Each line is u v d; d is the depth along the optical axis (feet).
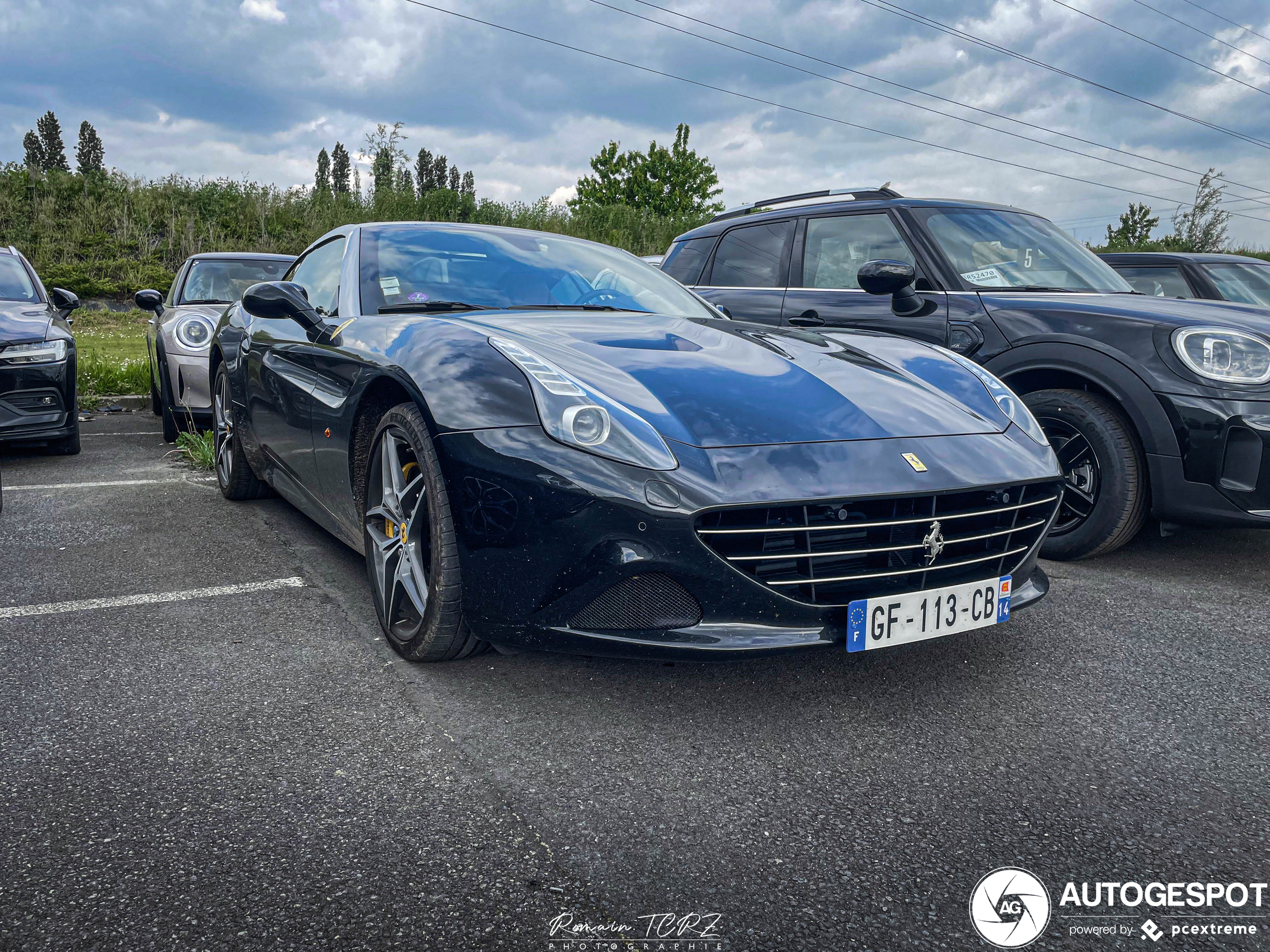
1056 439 10.79
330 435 8.52
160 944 3.94
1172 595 9.45
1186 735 6.20
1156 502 9.91
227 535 11.16
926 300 11.96
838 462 6.16
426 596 6.88
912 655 7.63
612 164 114.42
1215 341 9.61
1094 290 12.19
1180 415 9.62
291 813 5.02
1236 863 4.74
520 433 6.15
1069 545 10.66
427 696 6.59
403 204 86.02
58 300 20.31
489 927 4.11
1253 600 9.30
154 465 16.39
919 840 4.90
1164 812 5.23
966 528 6.56
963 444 6.75
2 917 4.09
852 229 13.42
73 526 11.59
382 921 4.13
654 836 4.88
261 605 8.52
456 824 4.95
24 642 7.50
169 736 5.90
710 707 6.52
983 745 6.01
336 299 9.47
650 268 10.98
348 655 7.33
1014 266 12.43
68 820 4.89
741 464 5.99
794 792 5.37
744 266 14.90
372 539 7.64
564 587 5.96
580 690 6.74
